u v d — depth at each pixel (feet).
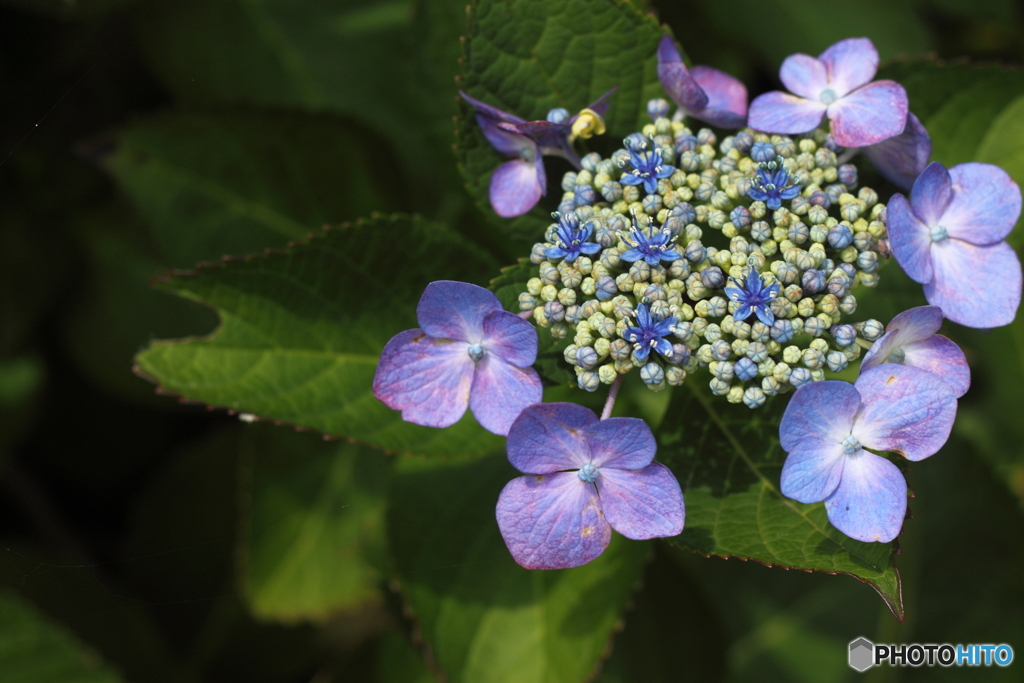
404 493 1.54
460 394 1.39
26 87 1.74
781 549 1.36
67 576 1.73
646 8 1.54
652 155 1.42
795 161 1.44
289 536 1.71
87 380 1.78
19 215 1.75
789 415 1.34
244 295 1.47
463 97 1.46
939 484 1.80
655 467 1.35
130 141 1.65
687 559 1.81
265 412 1.44
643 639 1.65
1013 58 1.83
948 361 1.39
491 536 1.53
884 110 1.41
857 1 1.77
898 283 1.56
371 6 1.82
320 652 1.78
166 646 1.75
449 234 1.48
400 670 1.70
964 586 1.79
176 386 1.44
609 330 1.37
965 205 1.42
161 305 1.78
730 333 1.39
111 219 1.78
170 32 1.77
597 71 1.48
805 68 1.46
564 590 1.52
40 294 1.75
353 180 1.69
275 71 1.79
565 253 1.39
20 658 1.66
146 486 1.79
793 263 1.39
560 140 1.46
